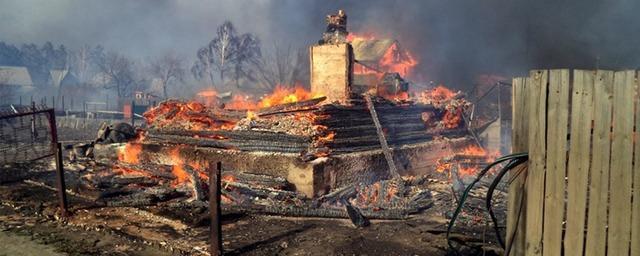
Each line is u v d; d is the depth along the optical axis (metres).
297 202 8.80
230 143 10.72
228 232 7.18
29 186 10.65
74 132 26.72
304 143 9.72
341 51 11.65
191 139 11.54
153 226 7.49
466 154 13.14
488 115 19.34
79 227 7.52
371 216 7.98
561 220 3.60
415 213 8.30
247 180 9.82
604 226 3.42
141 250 6.46
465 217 7.66
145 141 12.84
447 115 14.27
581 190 3.50
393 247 6.43
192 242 6.67
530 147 3.75
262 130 10.36
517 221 3.90
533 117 3.73
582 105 3.48
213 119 12.05
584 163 3.47
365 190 9.48
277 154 9.81
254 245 6.55
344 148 10.38
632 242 3.30
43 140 14.79
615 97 3.33
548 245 3.68
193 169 10.22
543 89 3.67
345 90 11.61
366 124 11.33
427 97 14.90
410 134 12.45
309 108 10.38
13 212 8.46
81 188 9.90
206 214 8.04
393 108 12.08
